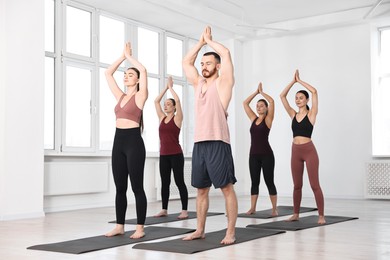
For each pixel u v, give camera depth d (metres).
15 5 6.16
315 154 5.46
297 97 5.59
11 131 6.04
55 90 7.22
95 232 4.80
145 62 9.14
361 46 9.27
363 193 9.12
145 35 9.16
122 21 8.59
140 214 4.35
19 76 6.16
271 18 9.61
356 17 8.97
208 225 5.29
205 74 4.09
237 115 10.29
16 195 6.05
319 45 9.69
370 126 9.13
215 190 10.22
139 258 3.45
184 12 8.51
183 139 9.88
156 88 9.34
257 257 3.47
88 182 7.46
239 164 10.29
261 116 6.35
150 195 8.79
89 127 7.85
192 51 4.23
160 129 6.28
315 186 5.41
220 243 4.01
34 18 6.37
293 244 4.02
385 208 7.26
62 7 7.42
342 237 4.41
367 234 4.61
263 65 10.28
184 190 6.05
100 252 3.69
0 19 6.03
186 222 5.62
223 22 9.30
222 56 4.04
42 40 6.46
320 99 9.62
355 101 9.30
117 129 4.38
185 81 10.02
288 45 10.02
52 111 7.25
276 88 10.12
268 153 6.25
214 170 3.99
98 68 8.01
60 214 6.61
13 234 4.70
